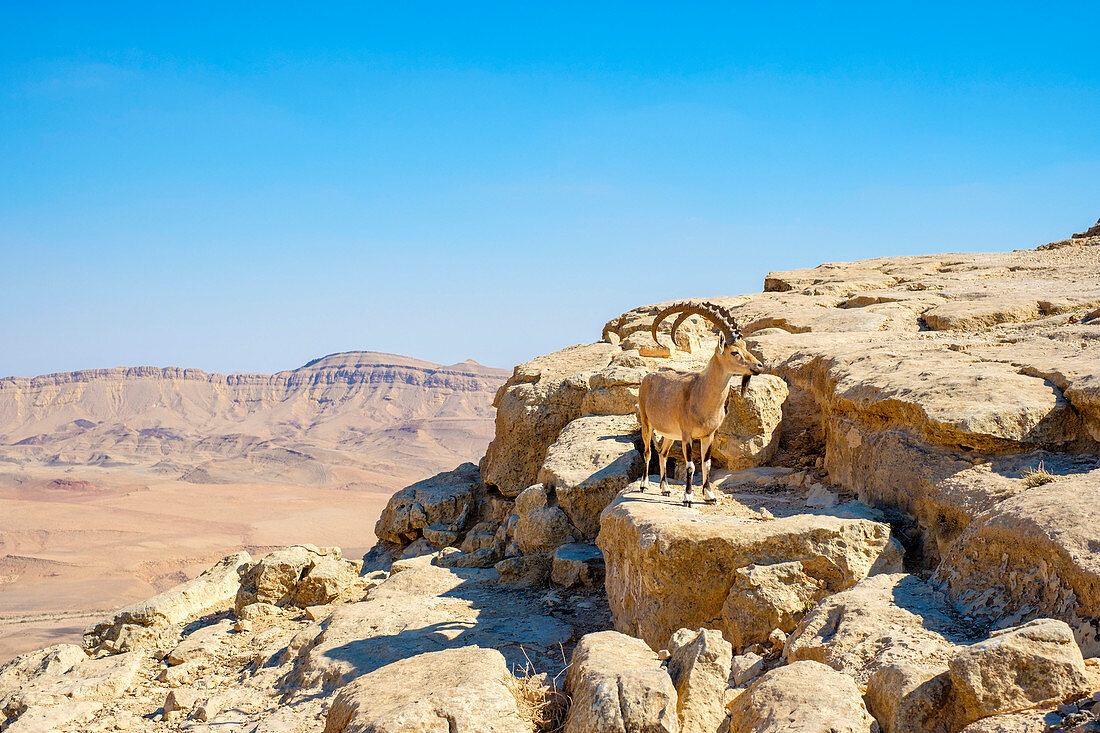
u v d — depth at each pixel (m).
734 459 13.30
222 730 8.87
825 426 13.23
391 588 12.92
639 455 14.25
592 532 13.51
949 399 10.15
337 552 15.68
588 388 17.66
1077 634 6.07
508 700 6.98
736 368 10.11
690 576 8.81
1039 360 11.39
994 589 7.10
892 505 10.07
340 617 11.36
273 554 14.55
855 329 18.00
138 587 175.75
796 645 7.21
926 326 18.16
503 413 18.58
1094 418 9.20
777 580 8.45
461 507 18.52
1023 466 9.09
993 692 5.10
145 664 12.14
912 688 5.41
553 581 12.55
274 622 13.24
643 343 19.44
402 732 6.37
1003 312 17.31
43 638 123.94
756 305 22.91
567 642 10.00
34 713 10.01
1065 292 18.61
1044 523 6.88
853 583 8.45
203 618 14.33
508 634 10.30
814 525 8.73
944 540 9.00
